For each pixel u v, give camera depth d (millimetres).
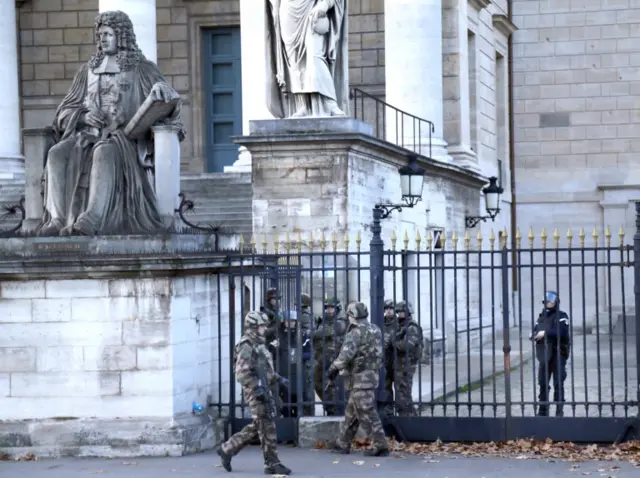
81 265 18547
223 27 41875
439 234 34031
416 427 19328
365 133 27438
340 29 27594
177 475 17219
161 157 19656
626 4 47875
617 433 18828
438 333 33469
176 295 18766
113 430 18594
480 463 17828
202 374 19641
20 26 41969
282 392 20578
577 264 18719
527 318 46125
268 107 27500
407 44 34562
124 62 20094
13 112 35250
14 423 18750
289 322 19469
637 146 47719
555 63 48219
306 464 17906
